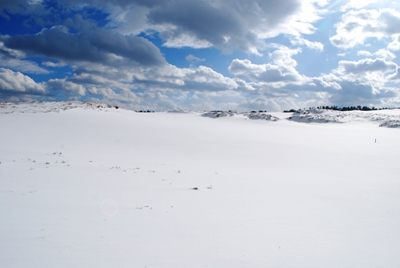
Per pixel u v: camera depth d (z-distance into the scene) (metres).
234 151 31.59
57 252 6.31
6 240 6.73
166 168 21.00
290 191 15.24
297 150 33.28
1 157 19.27
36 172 15.63
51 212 9.13
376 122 76.56
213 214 10.34
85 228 7.95
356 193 15.24
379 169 23.67
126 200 11.57
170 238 7.70
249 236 8.26
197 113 90.69
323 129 61.84
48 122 39.97
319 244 7.96
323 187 16.61
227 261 6.50
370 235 8.95
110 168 18.92
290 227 9.31
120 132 38.41
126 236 7.60
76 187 13.23
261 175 20.03
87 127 39.31
